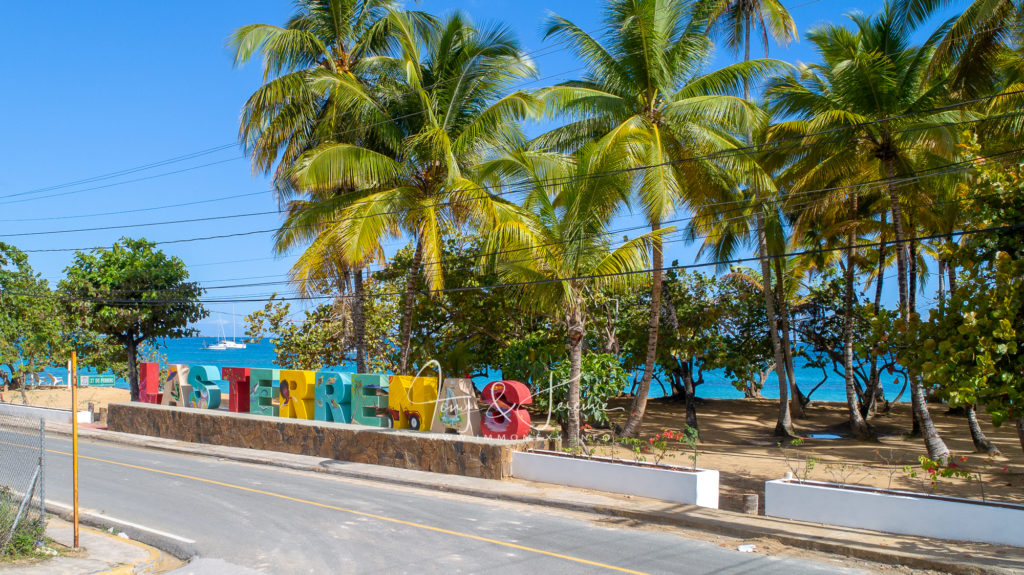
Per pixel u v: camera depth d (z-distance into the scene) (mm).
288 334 33406
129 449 22422
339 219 21484
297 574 9445
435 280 20406
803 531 11508
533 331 27828
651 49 19953
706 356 31922
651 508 13250
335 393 21203
